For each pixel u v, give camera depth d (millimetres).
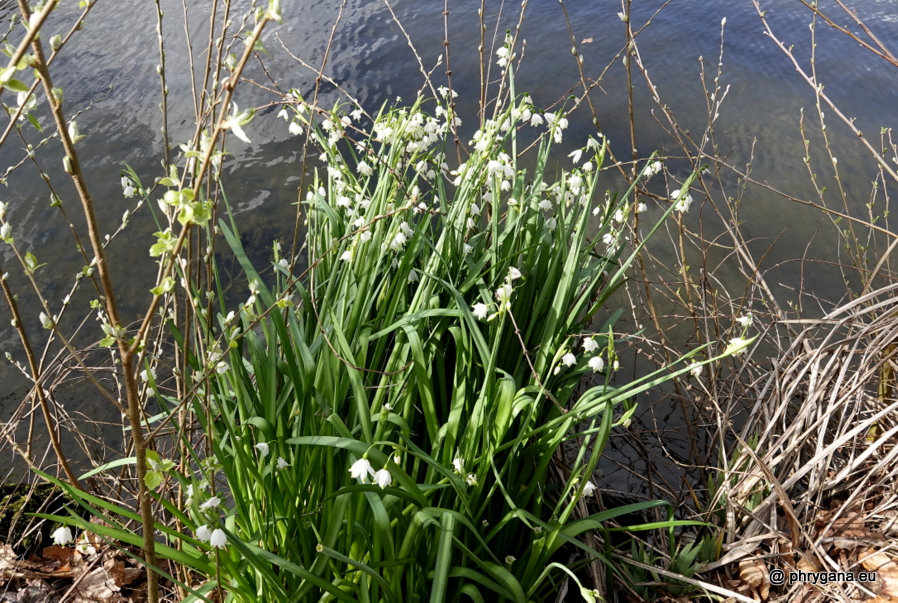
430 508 1978
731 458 3111
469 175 2863
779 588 2545
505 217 3264
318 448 2186
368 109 6621
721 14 8461
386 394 2475
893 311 2652
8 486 3145
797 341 2814
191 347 3531
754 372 3908
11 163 5957
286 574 2102
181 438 2045
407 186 2865
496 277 2711
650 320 4387
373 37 8031
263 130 6363
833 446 2395
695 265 4816
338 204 2941
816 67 7207
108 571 2674
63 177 5777
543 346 2582
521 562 2369
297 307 2770
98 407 3889
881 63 7207
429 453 2553
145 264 4875
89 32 8109
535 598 2385
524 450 2426
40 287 4695
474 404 2447
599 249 4203
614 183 5629
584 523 2225
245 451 2041
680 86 6984
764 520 2693
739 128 6312
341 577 2041
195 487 1751
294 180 5715
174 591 2578
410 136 2965
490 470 2404
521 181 2941
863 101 6633
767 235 5098
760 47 7660
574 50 3273
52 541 2840
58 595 2596
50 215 5359
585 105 6672
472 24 8281
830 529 2701
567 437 2266
